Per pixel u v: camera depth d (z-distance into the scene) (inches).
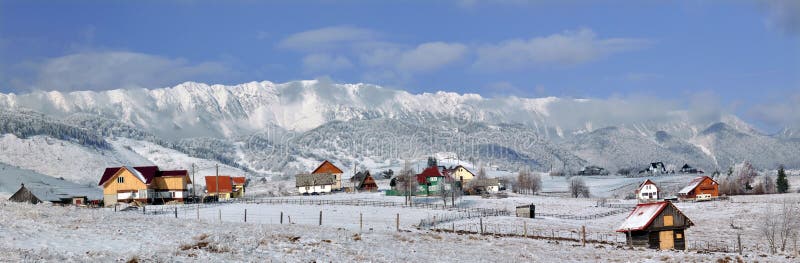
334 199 5940.0
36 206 3031.5
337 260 1785.2
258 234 2237.9
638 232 3036.4
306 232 2496.3
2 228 2063.2
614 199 6752.0
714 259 2237.9
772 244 3070.9
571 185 7780.5
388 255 1971.0
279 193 7308.1
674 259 2231.8
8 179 6712.6
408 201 5757.9
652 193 6845.5
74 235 2049.7
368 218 4202.8
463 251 2255.2
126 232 2192.4
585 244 2854.3
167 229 2379.4
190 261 1632.6
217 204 5152.6
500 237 3097.9
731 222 4315.9
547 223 4227.4
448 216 4426.7
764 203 5231.3
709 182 6860.2
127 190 5521.7
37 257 1545.3
